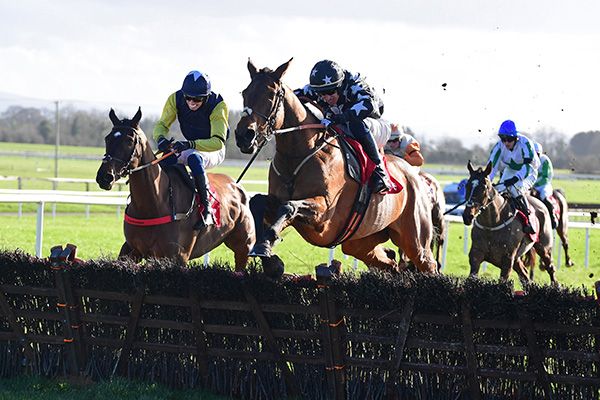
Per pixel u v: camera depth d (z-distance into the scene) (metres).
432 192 13.17
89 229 26.66
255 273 8.25
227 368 8.55
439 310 7.84
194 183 10.98
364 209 9.61
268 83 8.67
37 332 9.20
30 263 9.02
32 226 26.50
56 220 31.75
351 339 8.08
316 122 9.29
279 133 8.74
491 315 7.70
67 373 9.06
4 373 9.22
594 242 33.09
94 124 133.88
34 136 146.62
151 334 8.82
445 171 80.38
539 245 16.53
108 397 8.26
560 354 7.57
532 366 7.74
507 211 14.89
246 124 8.52
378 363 8.04
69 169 76.81
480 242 15.07
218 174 12.43
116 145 10.13
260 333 8.32
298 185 8.98
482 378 7.90
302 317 8.28
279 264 8.24
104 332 8.97
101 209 43.41
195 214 10.96
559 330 7.54
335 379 8.11
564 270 21.98
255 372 8.47
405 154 12.55
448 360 7.95
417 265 11.05
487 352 7.75
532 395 7.77
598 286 7.41
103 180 10.02
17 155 99.25
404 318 7.87
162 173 10.62
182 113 11.02
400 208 10.48
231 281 8.30
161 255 10.61
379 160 9.67
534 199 16.75
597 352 7.52
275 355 8.29
